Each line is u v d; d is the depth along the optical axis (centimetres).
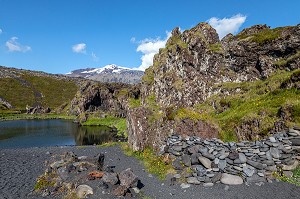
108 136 6278
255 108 2777
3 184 2281
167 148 2306
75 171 2177
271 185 1661
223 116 3388
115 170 2586
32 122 10119
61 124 9319
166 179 2000
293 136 1858
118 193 1700
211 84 4509
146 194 1766
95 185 1825
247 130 2462
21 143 5475
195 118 2514
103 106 11744
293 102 2277
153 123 3231
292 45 3678
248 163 1822
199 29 5172
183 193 1719
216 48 4734
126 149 3672
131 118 3675
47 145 5200
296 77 2805
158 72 6234
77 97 13512
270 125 2283
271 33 4169
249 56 4188
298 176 1703
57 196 1845
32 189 2109
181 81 5012
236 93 3928
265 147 1853
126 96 11125
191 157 2008
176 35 6575
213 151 1939
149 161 2642
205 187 1753
